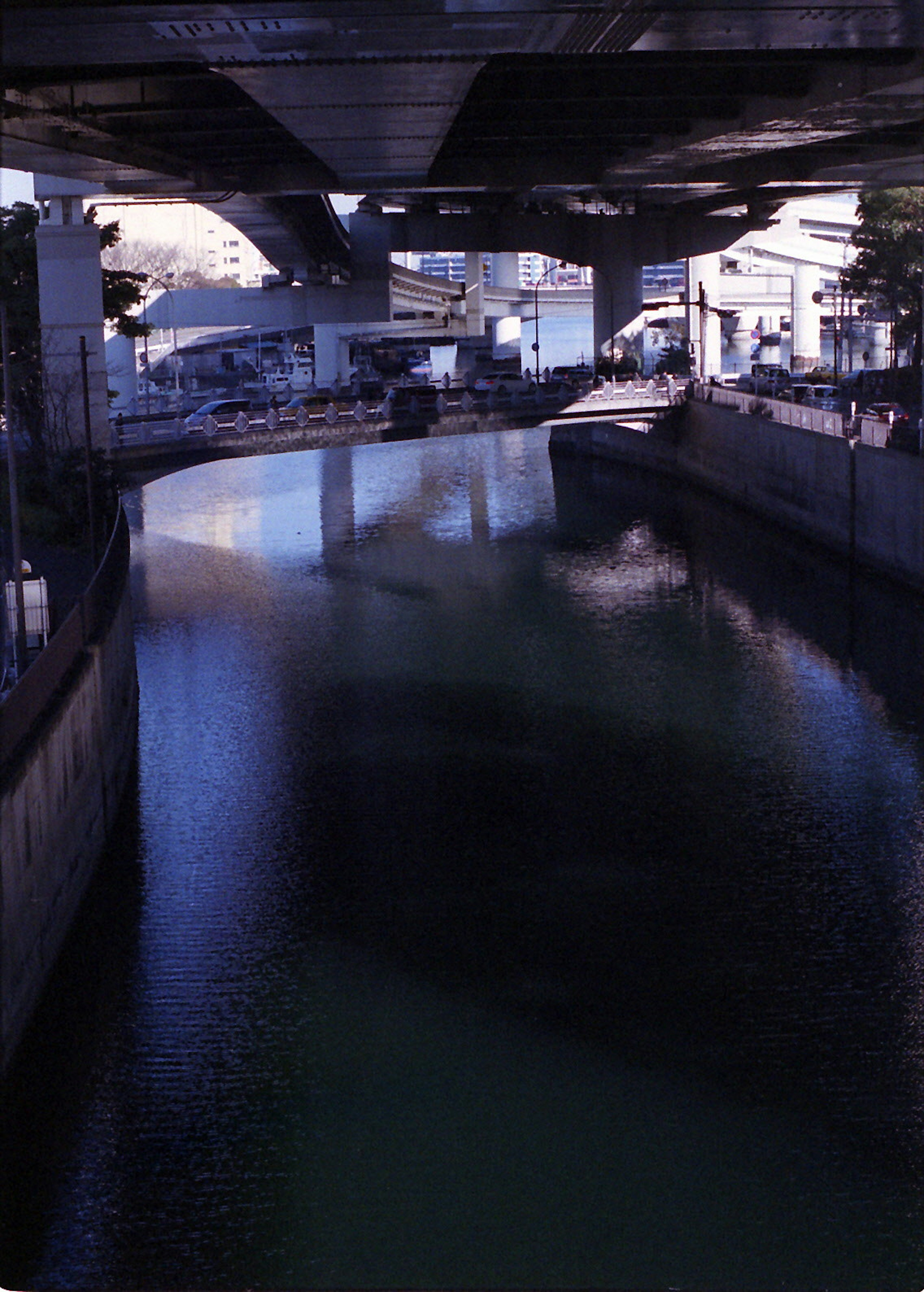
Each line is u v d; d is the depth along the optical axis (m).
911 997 35.72
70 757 39.28
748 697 59.62
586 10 40.53
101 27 41.19
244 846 44.75
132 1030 34.62
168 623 72.81
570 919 39.91
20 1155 30.34
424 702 59.12
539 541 94.81
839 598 76.69
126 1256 27.45
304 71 47.41
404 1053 33.56
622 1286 26.47
